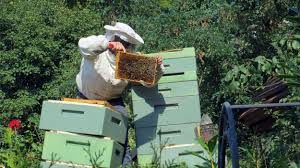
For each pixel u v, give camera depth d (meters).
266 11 8.07
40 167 5.36
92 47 5.58
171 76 5.71
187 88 5.70
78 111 5.32
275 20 8.09
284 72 6.11
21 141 6.95
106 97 5.84
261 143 5.35
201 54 8.41
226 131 3.75
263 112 5.45
